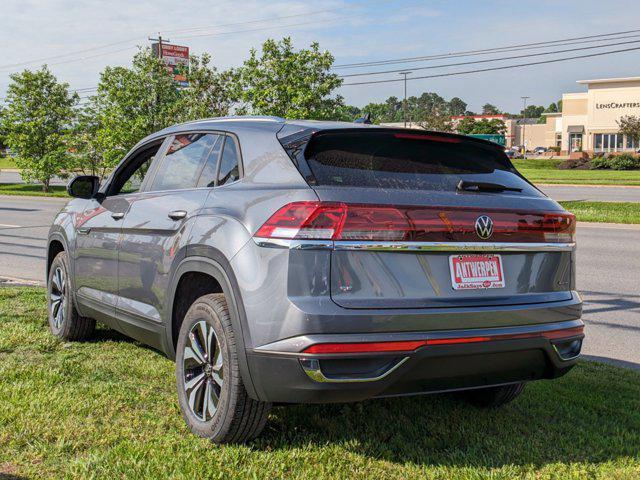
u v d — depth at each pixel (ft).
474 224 11.11
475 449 11.97
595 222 61.21
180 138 15.21
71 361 16.52
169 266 13.28
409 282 10.67
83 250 17.37
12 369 15.55
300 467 11.09
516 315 11.34
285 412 13.51
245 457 11.30
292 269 10.36
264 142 12.34
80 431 12.16
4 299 23.80
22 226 55.42
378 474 10.95
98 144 93.04
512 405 14.38
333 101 69.36
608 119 286.05
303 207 10.44
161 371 15.94
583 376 16.56
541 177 161.17
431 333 10.59
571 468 11.34
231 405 11.24
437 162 12.12
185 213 13.14
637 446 12.28
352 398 10.48
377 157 11.68
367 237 10.43
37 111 109.70
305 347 10.10
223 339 11.44
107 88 82.07
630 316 24.26
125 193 16.69
